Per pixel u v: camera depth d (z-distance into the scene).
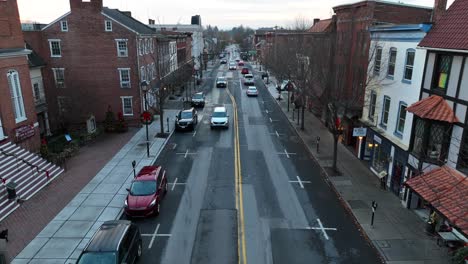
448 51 14.66
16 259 13.62
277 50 58.72
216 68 96.94
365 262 13.69
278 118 38.94
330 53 26.50
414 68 17.47
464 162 14.09
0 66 21.39
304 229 16.06
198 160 25.25
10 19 22.67
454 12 15.89
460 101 14.30
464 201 12.60
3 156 20.45
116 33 33.12
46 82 33.66
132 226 13.57
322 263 13.62
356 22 26.02
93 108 34.97
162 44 45.34
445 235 14.04
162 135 30.98
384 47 20.84
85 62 33.69
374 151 22.42
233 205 18.36
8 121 22.16
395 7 23.84
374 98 22.89
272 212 17.64
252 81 63.75
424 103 15.76
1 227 15.91
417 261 13.53
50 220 16.56
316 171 23.28
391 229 15.78
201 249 14.52
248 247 14.66
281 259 13.88
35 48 32.78
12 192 17.72
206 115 40.25
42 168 21.48
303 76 32.78
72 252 14.11
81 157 25.52
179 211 17.70
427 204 14.66
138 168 23.36
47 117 32.31
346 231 15.92
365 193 19.45
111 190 19.91
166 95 47.97
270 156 26.27
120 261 11.76
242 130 33.72
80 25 32.81
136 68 34.12
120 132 32.28
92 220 16.61
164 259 13.86
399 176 18.89
